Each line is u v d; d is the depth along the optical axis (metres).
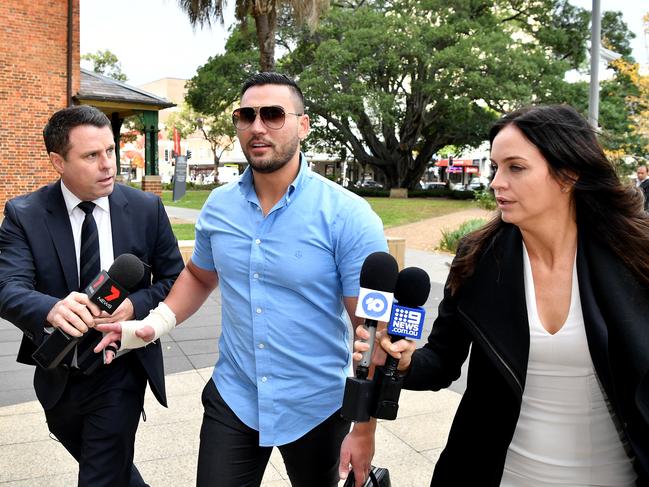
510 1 33.34
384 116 29.72
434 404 4.37
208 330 6.61
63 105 16.55
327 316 2.09
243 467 2.12
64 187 2.35
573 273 1.58
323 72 29.64
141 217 2.47
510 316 1.59
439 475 1.77
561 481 1.61
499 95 28.11
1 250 2.28
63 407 2.35
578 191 1.57
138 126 40.75
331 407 2.13
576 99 28.83
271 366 2.08
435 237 16.45
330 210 2.05
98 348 2.15
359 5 33.28
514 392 1.57
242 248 2.12
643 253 1.49
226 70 31.41
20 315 2.06
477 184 51.03
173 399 4.46
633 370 1.42
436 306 8.09
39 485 3.20
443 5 30.77
